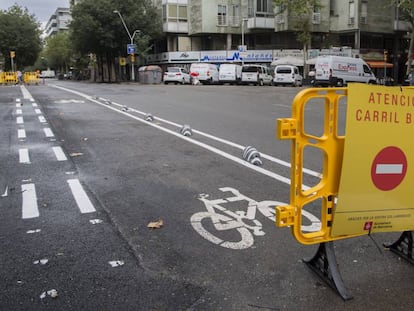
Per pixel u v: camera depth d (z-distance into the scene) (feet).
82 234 15.16
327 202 11.65
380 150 11.66
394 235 14.92
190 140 32.83
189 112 52.08
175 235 15.05
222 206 17.89
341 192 11.54
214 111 53.16
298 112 11.00
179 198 18.92
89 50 208.85
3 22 237.04
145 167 24.30
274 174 22.86
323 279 11.94
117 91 96.22
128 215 16.92
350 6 172.86
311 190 11.47
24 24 241.14
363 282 12.00
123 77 232.12
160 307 10.82
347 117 11.18
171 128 38.86
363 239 14.64
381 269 12.68
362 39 179.83
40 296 11.35
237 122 43.01
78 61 292.81
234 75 157.17
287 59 175.22
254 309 10.74
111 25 195.21
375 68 183.21
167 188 20.35
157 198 18.92
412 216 12.46
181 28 200.85
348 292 11.37
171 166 24.58
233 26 192.44
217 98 74.23
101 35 195.00
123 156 27.12
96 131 36.83
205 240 14.64
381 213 12.09
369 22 174.60
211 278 12.18
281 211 11.27
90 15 194.39
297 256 13.42
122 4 193.67
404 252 13.35
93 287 11.76
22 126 39.42
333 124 11.44
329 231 11.78
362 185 11.69
